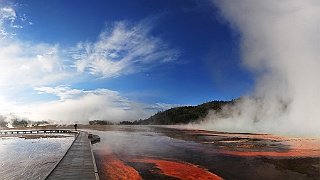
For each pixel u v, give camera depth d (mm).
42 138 46125
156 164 17188
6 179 15273
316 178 13039
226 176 13773
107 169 15852
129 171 15266
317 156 18375
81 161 16094
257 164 16328
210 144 27609
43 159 21938
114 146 27344
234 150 22422
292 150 21344
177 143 29547
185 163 17297
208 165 16453
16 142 38469
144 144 29172
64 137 47750
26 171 17188
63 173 12914
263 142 27484
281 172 14289
